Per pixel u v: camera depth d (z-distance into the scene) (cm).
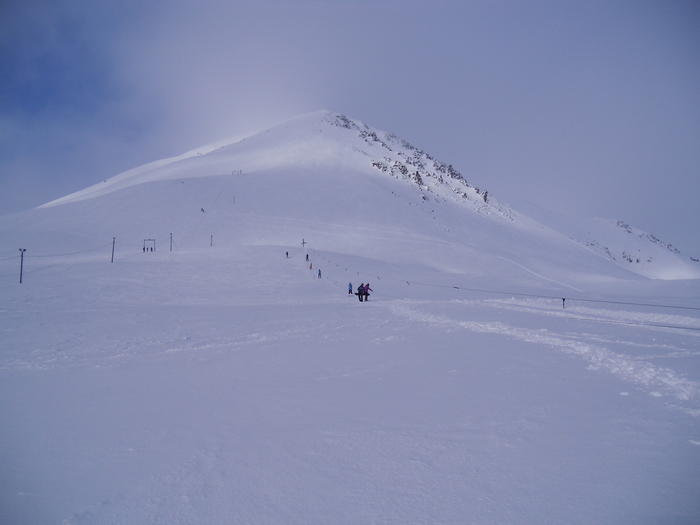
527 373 835
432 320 1691
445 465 462
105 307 2436
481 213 15562
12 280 3759
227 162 16162
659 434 528
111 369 983
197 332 1536
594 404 643
